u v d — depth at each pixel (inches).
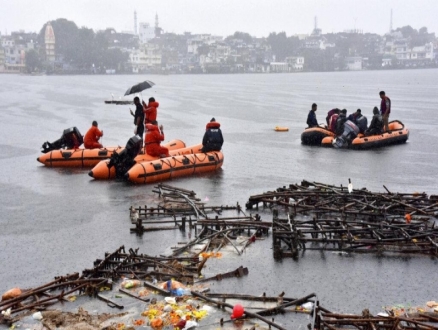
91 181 743.7
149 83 888.9
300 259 439.5
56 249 473.7
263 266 424.8
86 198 648.4
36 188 708.0
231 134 1267.2
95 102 2450.8
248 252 454.9
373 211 530.9
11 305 350.6
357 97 2728.8
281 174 778.8
